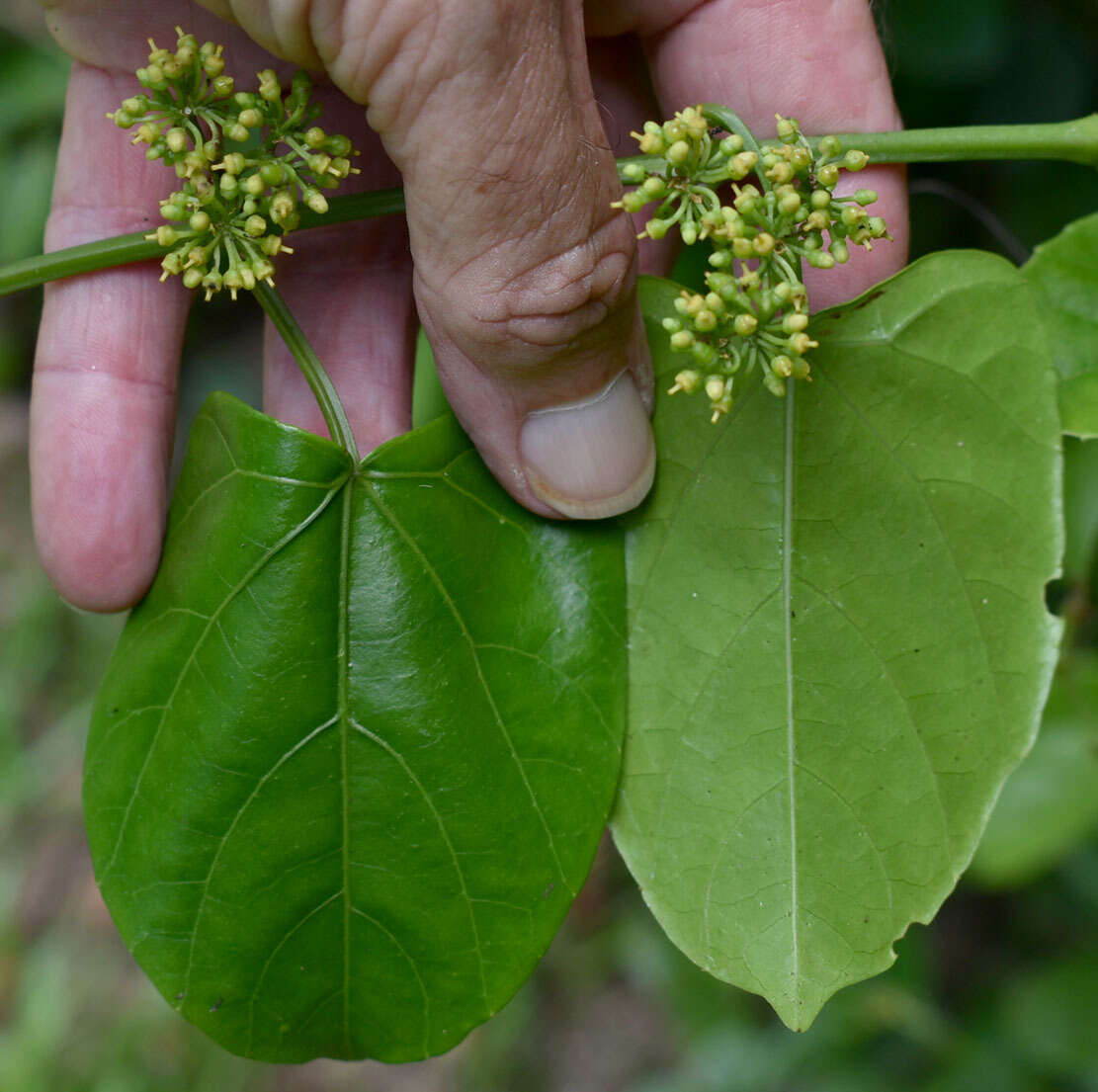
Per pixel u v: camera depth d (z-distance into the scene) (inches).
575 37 13.7
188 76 13.8
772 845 14.0
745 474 14.1
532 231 13.8
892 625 14.0
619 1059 24.1
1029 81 17.8
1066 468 15.9
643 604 14.2
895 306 13.9
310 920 14.1
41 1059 23.9
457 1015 14.2
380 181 15.9
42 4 15.4
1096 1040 18.1
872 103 15.7
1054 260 14.5
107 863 14.2
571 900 14.1
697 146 13.5
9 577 29.0
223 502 14.0
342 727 14.0
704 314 13.4
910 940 19.8
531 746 14.1
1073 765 16.3
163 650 14.2
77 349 15.6
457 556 14.1
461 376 14.2
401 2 13.4
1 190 23.6
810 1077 20.2
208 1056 24.0
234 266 13.9
